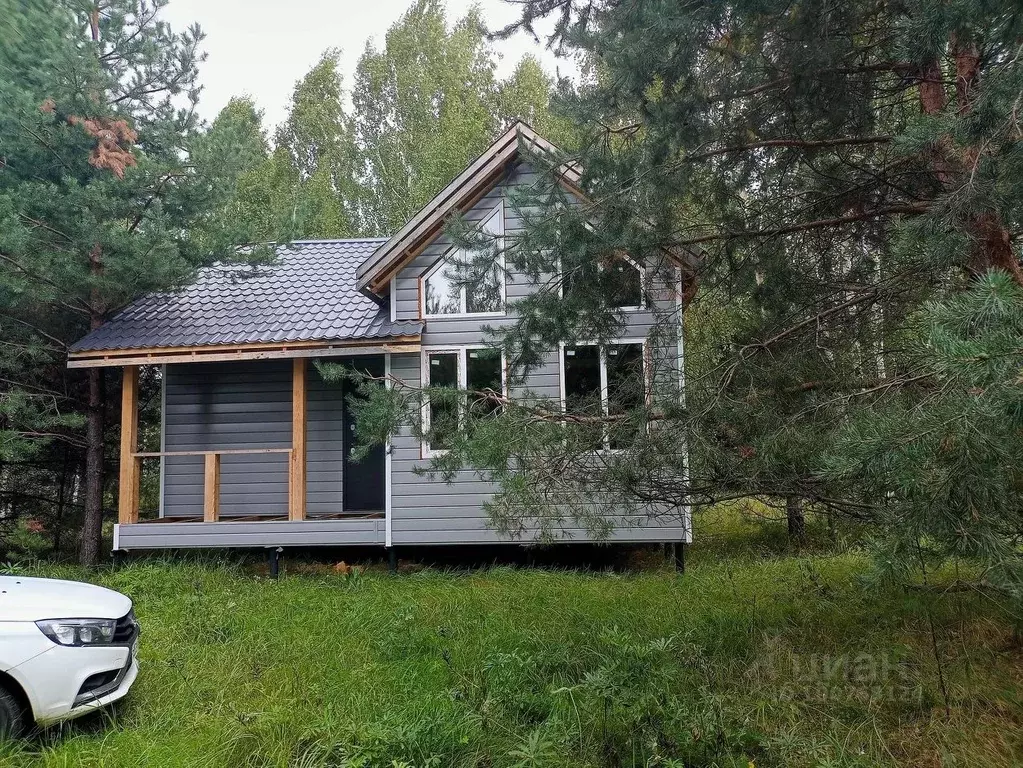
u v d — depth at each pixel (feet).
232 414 36.65
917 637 17.99
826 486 14.69
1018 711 13.82
